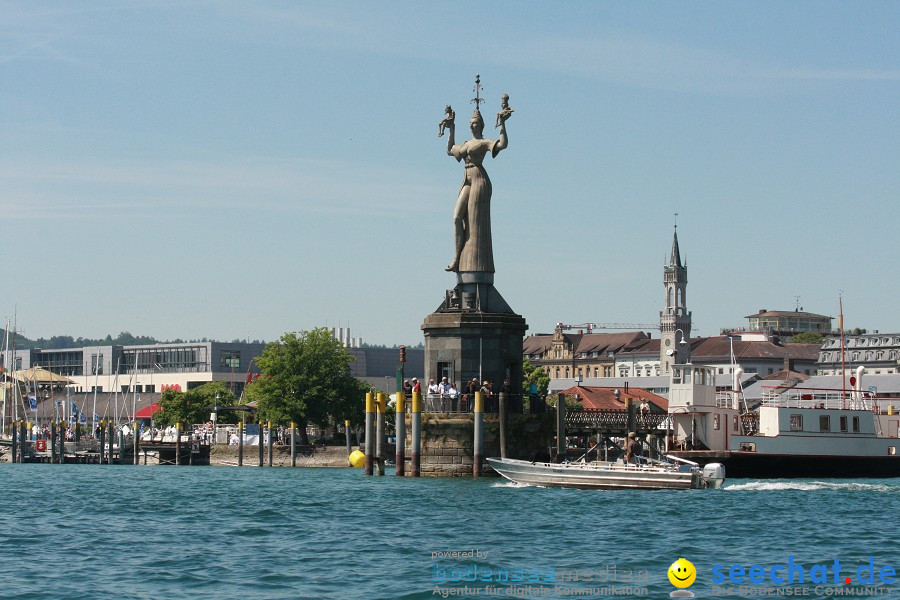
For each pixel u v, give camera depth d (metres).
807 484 121.25
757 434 147.12
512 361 135.75
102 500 107.75
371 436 138.38
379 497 105.19
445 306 136.50
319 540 75.81
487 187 136.12
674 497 104.00
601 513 90.62
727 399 162.75
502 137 134.88
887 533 80.25
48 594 57.91
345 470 175.38
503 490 110.88
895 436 159.75
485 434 130.12
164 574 63.16
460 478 127.81
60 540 76.88
